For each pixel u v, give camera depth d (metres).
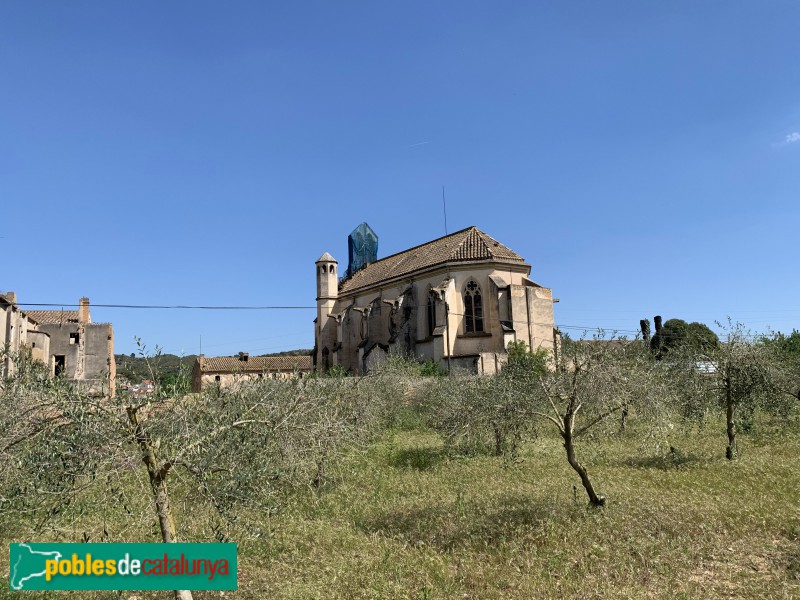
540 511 12.00
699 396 18.53
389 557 10.02
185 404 8.05
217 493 7.57
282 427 9.19
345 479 16.23
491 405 12.91
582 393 12.12
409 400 31.50
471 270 46.72
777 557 9.45
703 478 15.12
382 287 55.50
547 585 8.65
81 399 7.49
